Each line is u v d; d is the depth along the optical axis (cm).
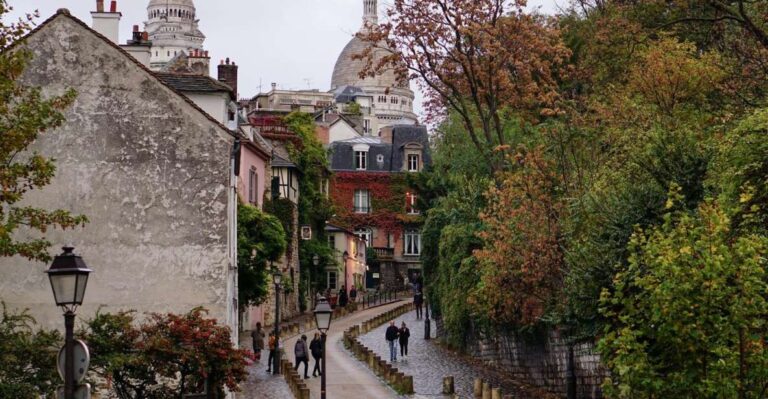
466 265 5088
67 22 3203
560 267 3700
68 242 3172
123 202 3203
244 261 4944
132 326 2814
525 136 5147
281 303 6975
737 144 2502
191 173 3231
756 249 1911
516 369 4666
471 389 4294
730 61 4197
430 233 6072
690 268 1852
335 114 15638
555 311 3597
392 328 5238
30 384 2336
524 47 4906
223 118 3741
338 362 5162
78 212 3178
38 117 2247
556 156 3922
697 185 2984
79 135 3194
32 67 3170
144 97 3228
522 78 4969
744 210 2356
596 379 3725
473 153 5566
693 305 1845
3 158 2173
